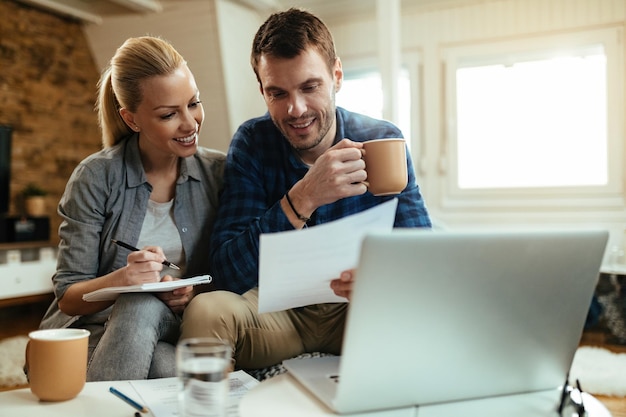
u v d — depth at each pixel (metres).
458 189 4.48
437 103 4.53
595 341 3.11
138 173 1.46
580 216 4.08
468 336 0.75
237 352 1.30
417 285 0.68
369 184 1.13
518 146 4.34
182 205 1.50
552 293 0.78
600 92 4.07
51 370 0.86
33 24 4.61
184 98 1.38
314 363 0.91
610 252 3.84
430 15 4.52
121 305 1.14
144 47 1.37
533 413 0.76
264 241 0.76
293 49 1.24
